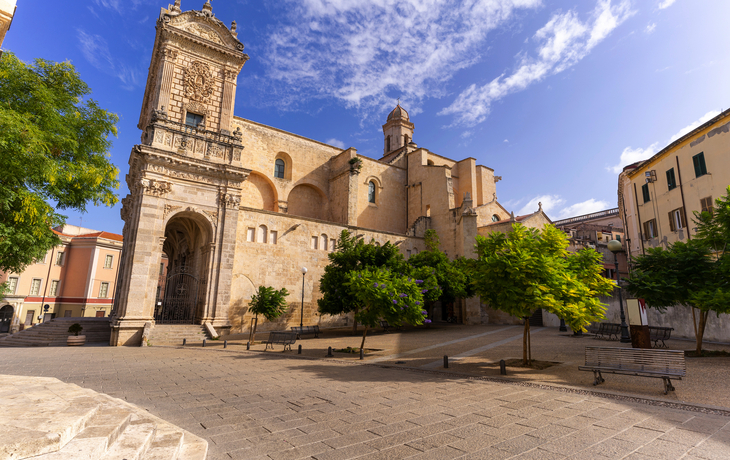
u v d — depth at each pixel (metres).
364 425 6.41
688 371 11.16
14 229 13.95
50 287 47.66
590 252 14.50
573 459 4.89
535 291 11.21
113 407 5.29
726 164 22.02
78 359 15.39
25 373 11.53
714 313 18.69
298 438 5.76
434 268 31.16
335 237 34.69
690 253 15.04
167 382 10.50
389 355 17.09
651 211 28.97
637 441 5.54
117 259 53.12
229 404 7.91
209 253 27.16
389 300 16.27
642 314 11.88
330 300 25.73
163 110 27.92
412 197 46.56
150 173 25.36
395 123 57.56
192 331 24.81
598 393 8.80
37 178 13.57
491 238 13.96
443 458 4.95
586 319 11.73
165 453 4.34
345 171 40.12
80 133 17.03
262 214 30.73
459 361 14.48
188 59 30.08
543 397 8.48
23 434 3.36
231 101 31.45
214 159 28.31
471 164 50.22
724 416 6.83
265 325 29.34
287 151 40.53
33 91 14.46
